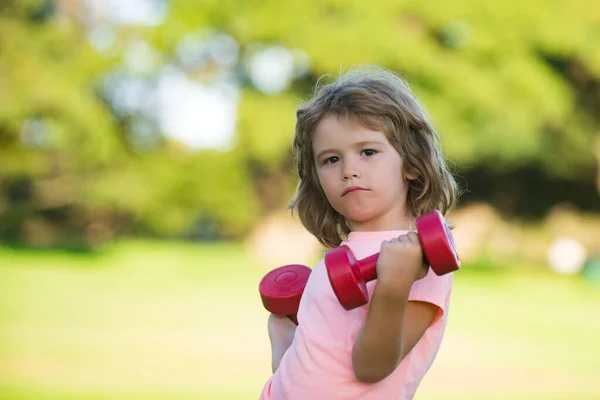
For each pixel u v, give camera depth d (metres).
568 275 30.11
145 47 35.72
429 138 3.01
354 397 2.74
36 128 35.31
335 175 2.91
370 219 2.93
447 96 31.89
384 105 2.90
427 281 2.76
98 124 34.44
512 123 31.92
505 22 32.31
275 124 33.50
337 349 2.78
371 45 31.34
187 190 37.97
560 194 39.12
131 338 13.39
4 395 8.73
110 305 18.12
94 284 22.73
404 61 31.36
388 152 2.90
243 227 41.12
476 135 32.28
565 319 17.98
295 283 3.31
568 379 10.71
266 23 33.44
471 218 34.91
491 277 28.42
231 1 34.31
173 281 24.28
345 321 2.81
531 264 33.91
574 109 34.78
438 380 10.52
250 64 35.62
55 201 37.12
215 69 36.62
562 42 32.56
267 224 34.03
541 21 32.38
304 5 33.19
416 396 9.48
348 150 2.88
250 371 10.72
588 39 32.84
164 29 34.88
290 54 33.62
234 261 31.62
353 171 2.86
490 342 14.14
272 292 3.29
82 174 36.88
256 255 32.84
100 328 14.42
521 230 37.81
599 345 14.00
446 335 14.99
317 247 32.91
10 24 33.97
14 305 17.50
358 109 2.88
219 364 11.20
